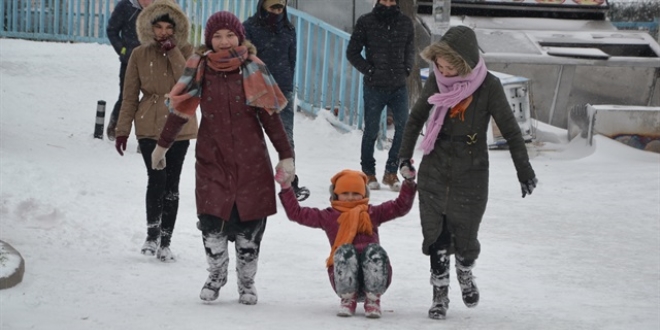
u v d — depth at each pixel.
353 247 9.02
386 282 9.02
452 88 9.33
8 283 9.41
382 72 18.25
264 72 9.28
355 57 18.45
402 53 18.41
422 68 29.38
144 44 11.77
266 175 9.37
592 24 31.89
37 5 35.28
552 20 31.80
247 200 9.25
